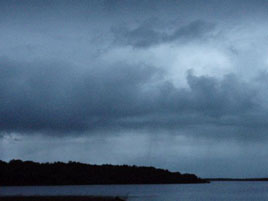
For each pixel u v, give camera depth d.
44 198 81.00
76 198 82.25
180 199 123.69
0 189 176.75
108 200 80.69
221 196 140.62
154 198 127.12
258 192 174.88
